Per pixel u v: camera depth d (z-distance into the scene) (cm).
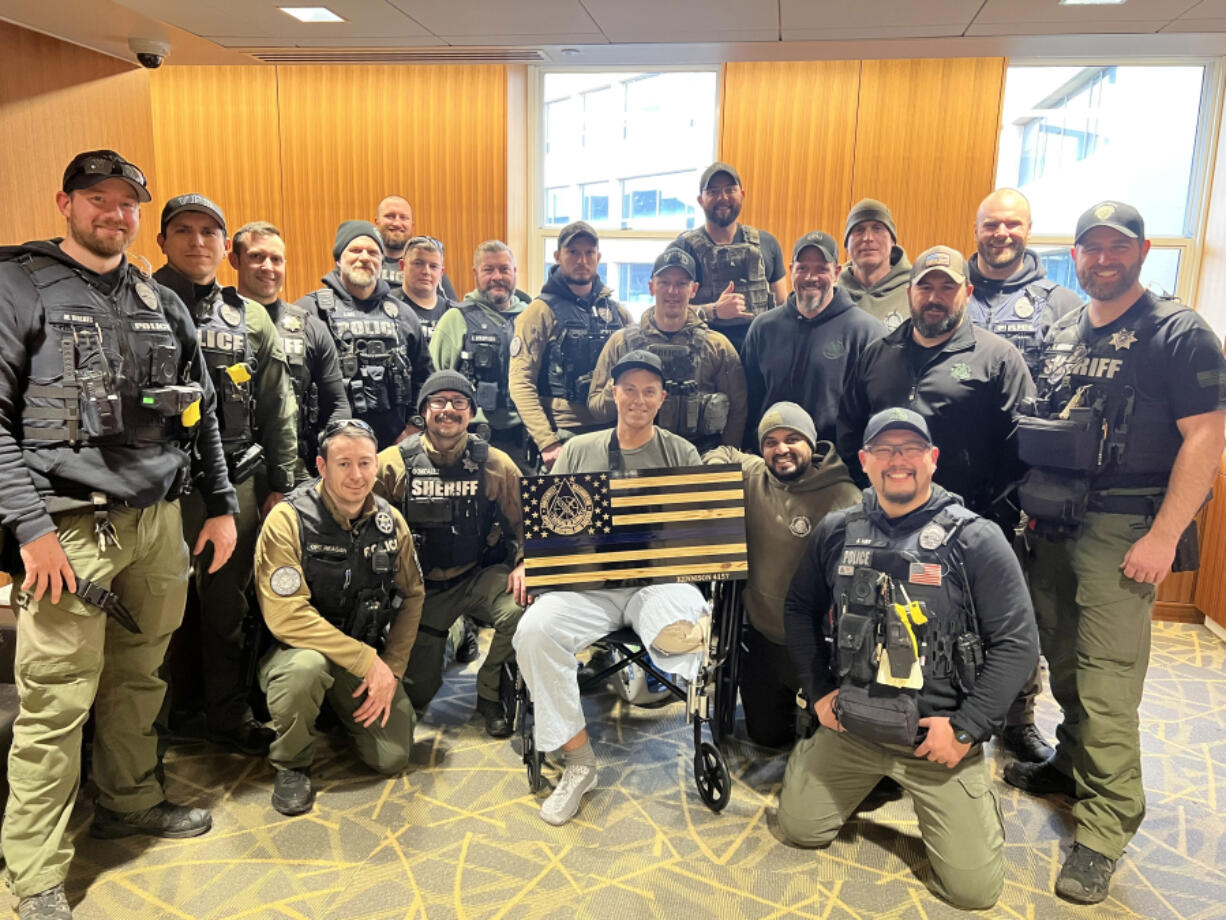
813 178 428
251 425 252
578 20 231
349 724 242
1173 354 194
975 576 193
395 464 263
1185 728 279
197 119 452
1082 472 206
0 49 257
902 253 310
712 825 222
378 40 258
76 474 176
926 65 410
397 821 221
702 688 229
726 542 235
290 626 226
